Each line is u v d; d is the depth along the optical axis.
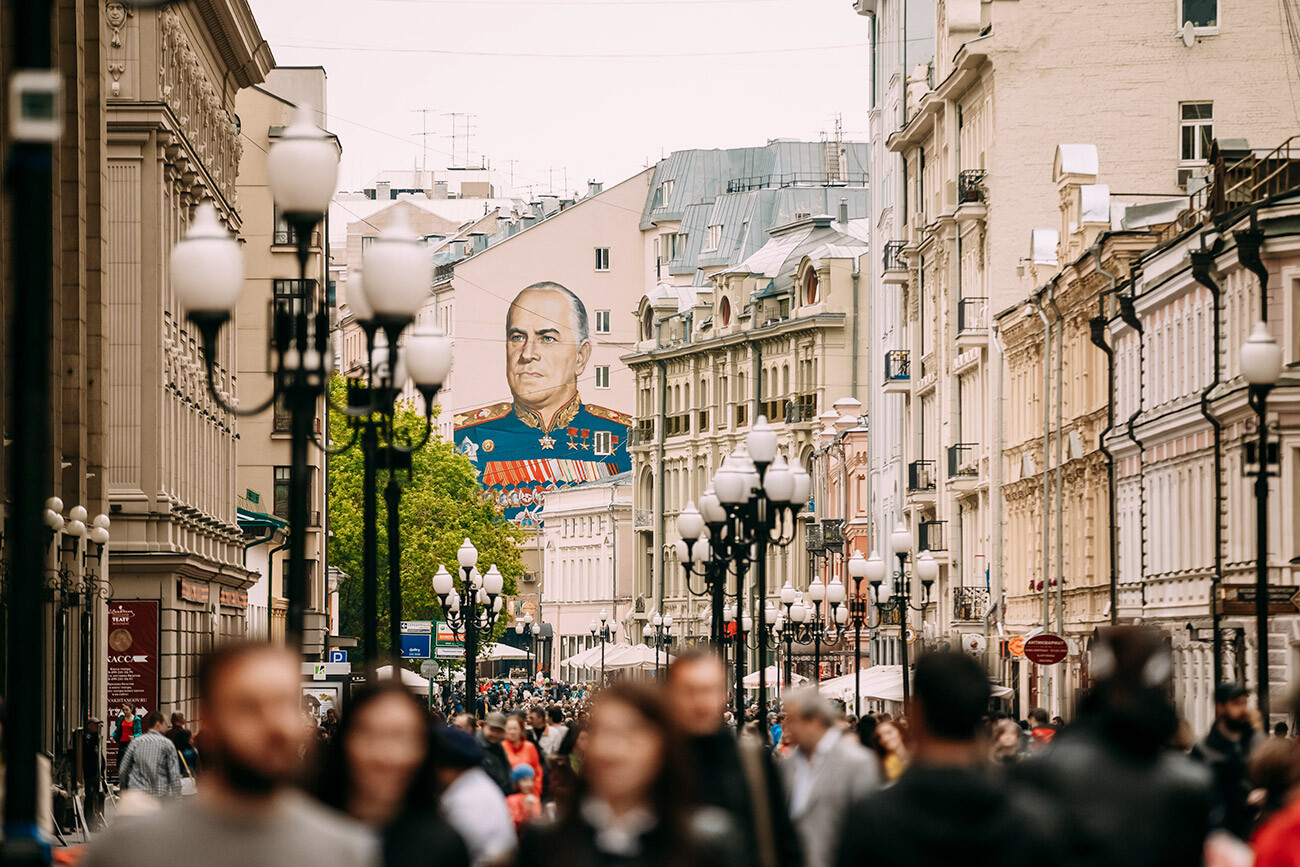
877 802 12.23
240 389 122.94
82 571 57.16
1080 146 92.62
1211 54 102.06
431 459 163.62
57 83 14.11
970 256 110.12
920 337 123.81
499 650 161.12
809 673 139.12
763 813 16.53
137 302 75.69
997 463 102.44
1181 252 72.12
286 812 10.18
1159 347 75.94
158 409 75.88
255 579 102.25
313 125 22.20
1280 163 69.31
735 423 191.12
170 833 10.02
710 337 194.50
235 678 10.10
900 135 126.50
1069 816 14.09
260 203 123.56
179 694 77.31
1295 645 60.91
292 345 22.22
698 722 16.55
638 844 11.22
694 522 56.41
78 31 63.06
